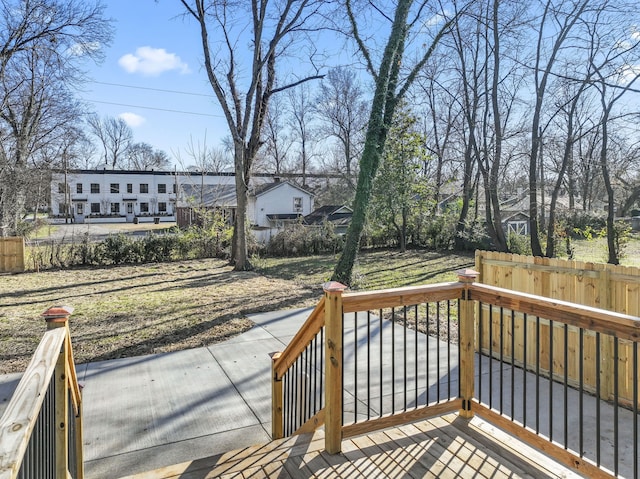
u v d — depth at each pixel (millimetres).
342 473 2266
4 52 15180
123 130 50500
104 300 8062
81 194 41000
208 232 15477
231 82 12297
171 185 44156
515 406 3484
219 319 6570
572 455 2086
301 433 2902
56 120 18906
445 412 2799
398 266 13430
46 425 1488
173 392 3939
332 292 2381
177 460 2834
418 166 16391
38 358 1441
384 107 9875
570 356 3898
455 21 10883
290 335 5738
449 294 2756
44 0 15047
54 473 1744
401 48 9906
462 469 2268
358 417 3344
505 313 4535
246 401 3752
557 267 4043
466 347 2832
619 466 2607
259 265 13461
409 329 5828
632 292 3459
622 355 3482
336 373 2434
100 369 4512
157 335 5742
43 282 10289
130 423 3344
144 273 11820
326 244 17266
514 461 2336
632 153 11516
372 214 16172
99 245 13648
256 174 31203
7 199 17031
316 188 36031
